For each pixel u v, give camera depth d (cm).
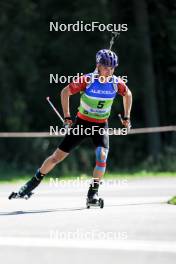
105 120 1408
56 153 1416
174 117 4947
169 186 2147
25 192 1446
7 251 958
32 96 4672
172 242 1016
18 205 1492
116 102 4541
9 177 3566
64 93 1377
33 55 4631
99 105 1378
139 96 4722
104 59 1349
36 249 970
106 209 1405
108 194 1809
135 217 1273
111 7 4544
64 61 4509
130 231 1112
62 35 4434
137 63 4497
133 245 993
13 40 4616
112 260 893
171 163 4166
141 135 4809
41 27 4612
